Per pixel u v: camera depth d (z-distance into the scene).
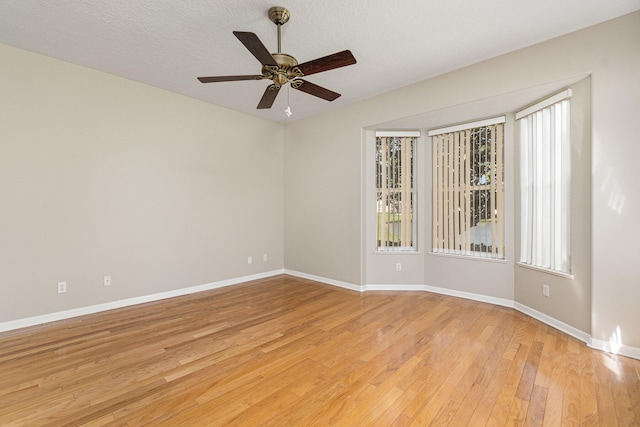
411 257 4.31
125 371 2.16
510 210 3.53
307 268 5.03
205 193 4.32
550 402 1.81
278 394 1.91
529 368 2.19
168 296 3.95
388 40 2.71
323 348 2.52
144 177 3.72
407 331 2.86
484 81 3.10
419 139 4.29
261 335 2.79
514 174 3.49
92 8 2.27
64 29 2.55
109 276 3.46
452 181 4.03
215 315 3.31
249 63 3.15
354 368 2.21
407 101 3.72
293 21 2.43
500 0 2.19
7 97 2.82
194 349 2.51
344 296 4.02
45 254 3.04
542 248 3.10
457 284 3.97
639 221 2.30
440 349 2.49
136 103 3.63
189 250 4.16
